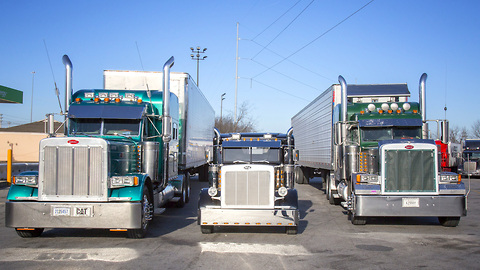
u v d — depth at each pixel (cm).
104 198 816
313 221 1123
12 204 812
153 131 1094
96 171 819
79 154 820
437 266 666
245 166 895
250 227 1014
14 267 650
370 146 1268
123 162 903
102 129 1010
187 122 1427
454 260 704
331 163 1498
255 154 990
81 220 811
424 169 998
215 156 1047
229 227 1012
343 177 1179
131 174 885
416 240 869
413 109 1324
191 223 1078
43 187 818
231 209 886
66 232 942
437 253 754
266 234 933
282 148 1009
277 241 858
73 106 1020
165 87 1046
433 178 998
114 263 679
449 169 2261
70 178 817
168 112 1052
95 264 671
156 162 1002
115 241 849
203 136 1934
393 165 1000
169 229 990
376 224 1074
